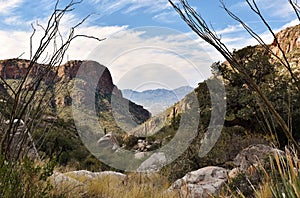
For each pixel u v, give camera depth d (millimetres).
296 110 11688
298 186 1716
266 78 13758
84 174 6098
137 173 7117
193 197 5418
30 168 3012
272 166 2070
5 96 2795
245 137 10016
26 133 2879
